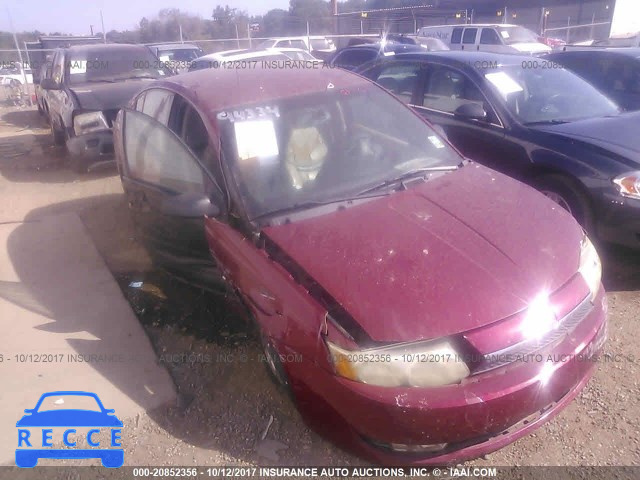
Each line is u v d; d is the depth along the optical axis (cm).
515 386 236
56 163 850
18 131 1126
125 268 486
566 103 508
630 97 732
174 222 366
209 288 375
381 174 343
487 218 297
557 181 442
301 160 339
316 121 358
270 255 287
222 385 335
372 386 236
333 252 274
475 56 554
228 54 1212
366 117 376
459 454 249
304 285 264
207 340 378
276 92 371
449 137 527
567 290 262
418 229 287
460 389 233
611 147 418
